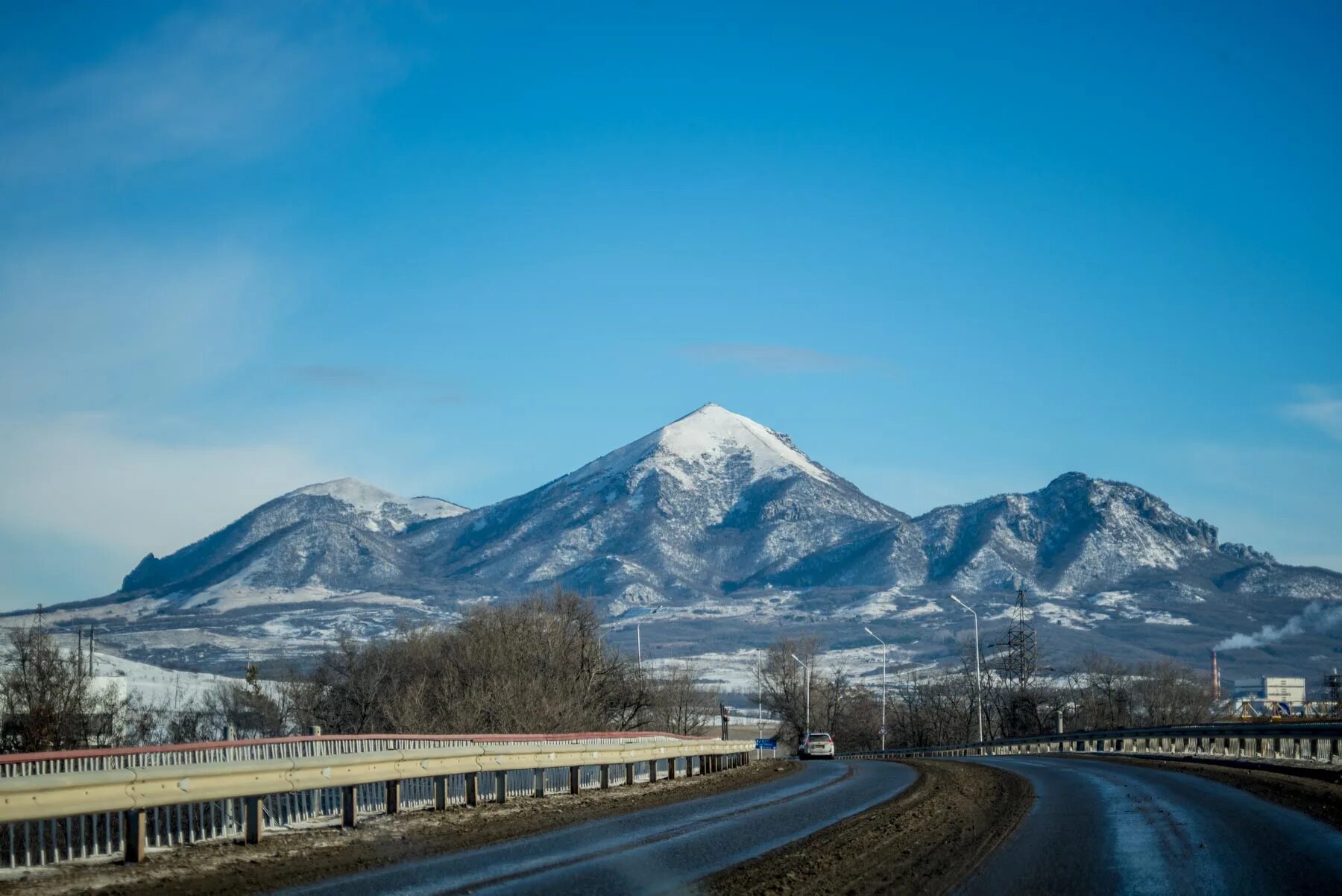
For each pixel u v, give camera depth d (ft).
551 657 236.84
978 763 169.78
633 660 290.56
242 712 217.15
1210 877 52.31
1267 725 141.59
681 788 108.27
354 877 52.85
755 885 51.08
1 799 48.65
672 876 53.36
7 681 146.92
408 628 256.93
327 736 85.71
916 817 78.54
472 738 98.99
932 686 473.26
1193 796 93.30
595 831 70.38
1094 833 69.15
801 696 444.55
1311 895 47.80
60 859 61.98
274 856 58.70
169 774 55.62
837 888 50.65
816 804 89.51
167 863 56.08
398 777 72.90
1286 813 78.74
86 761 68.69
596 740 113.80
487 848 62.44
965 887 50.78
